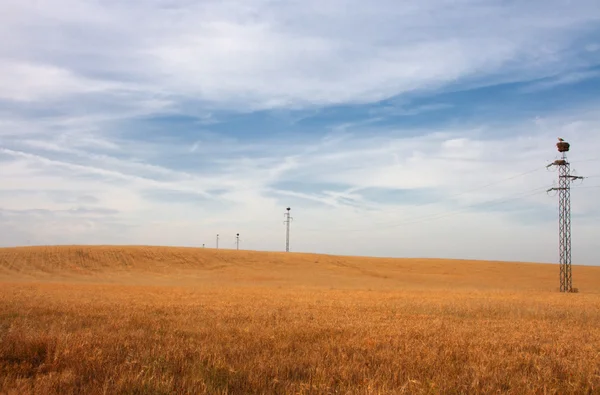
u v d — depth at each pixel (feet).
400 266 360.28
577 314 85.46
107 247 353.51
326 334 49.70
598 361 39.96
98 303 83.87
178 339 42.96
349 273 316.60
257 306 86.43
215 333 47.85
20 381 27.76
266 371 31.19
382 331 53.67
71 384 27.66
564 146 226.58
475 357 38.86
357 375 31.35
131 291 135.13
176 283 235.40
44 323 52.80
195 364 32.42
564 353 43.98
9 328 46.47
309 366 33.94
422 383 29.50
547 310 91.25
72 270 283.38
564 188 225.35
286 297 118.32
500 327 63.36
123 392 26.40
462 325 64.34
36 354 35.29
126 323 54.24
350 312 79.36
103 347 37.09
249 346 40.63
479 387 29.66
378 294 141.69
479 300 116.37
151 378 27.99
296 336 47.50
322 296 125.59
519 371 34.78
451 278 310.04
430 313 83.71
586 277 325.83
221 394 26.53
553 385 30.78
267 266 324.80
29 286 156.66
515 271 349.82
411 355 38.27
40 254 320.09
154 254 335.26
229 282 249.96
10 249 336.08
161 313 69.31
